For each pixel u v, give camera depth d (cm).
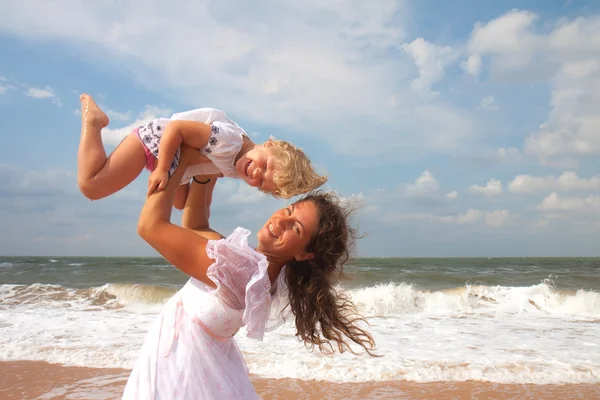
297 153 273
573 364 625
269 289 231
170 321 230
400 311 1084
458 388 536
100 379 562
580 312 1092
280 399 497
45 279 1772
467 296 1187
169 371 219
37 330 813
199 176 272
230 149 266
